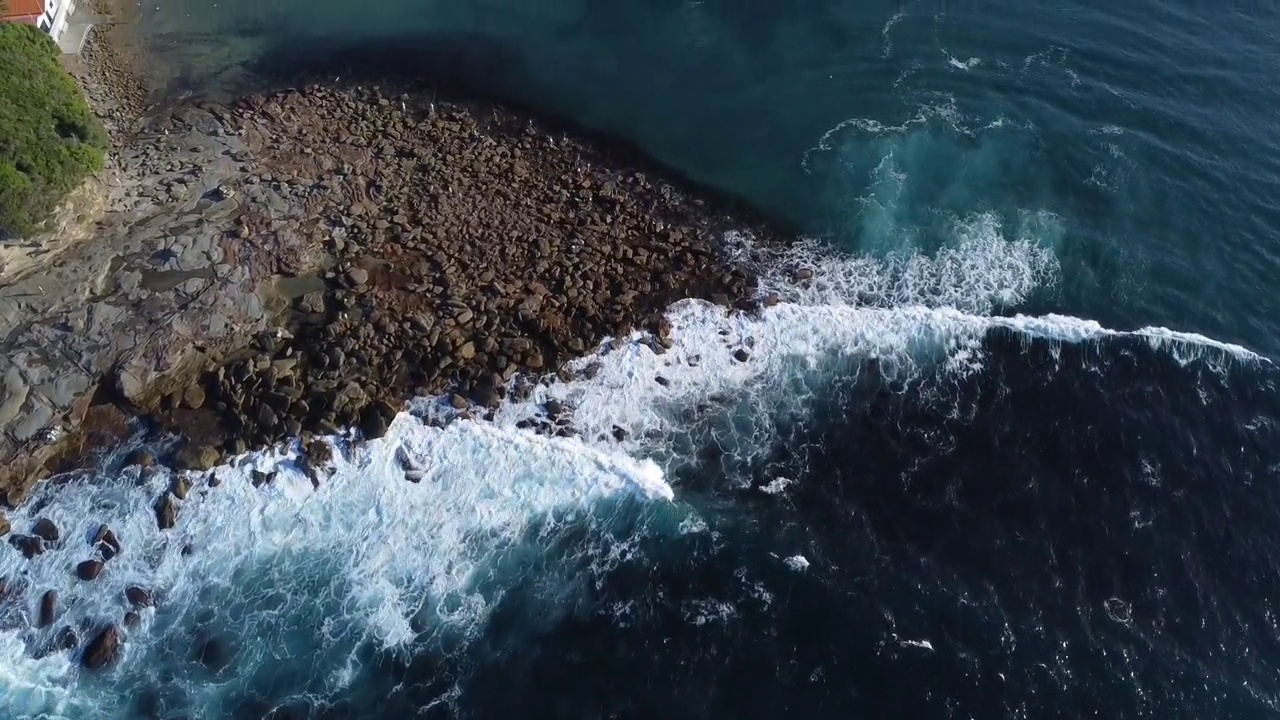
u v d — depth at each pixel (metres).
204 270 38.97
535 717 29.44
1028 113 50.81
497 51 55.16
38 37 41.72
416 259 41.72
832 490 35.38
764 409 38.19
